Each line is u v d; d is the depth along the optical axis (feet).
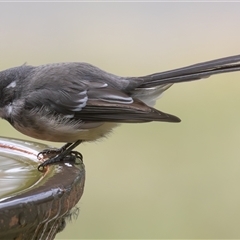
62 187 16.74
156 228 35.60
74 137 24.02
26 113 23.86
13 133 40.34
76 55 45.80
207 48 48.21
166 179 37.96
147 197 36.86
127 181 37.93
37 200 15.49
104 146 40.45
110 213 36.17
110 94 24.04
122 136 41.37
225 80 45.42
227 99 44.24
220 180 37.91
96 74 24.82
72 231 35.04
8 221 14.74
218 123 42.04
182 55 47.14
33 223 15.40
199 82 44.88
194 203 36.73
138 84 24.82
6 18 46.55
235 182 37.83
